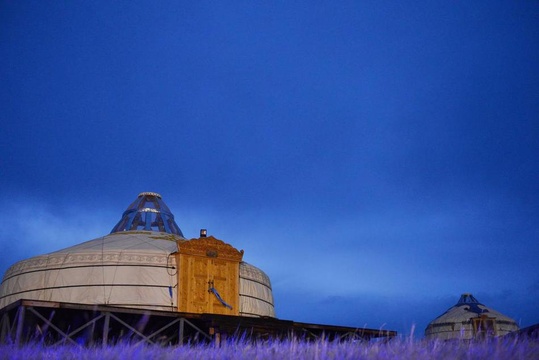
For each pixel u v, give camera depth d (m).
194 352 5.55
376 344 4.49
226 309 19.30
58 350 6.54
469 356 3.94
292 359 4.50
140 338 16.81
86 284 18.67
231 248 20.11
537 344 4.25
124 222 24.47
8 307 13.96
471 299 37.94
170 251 19.83
